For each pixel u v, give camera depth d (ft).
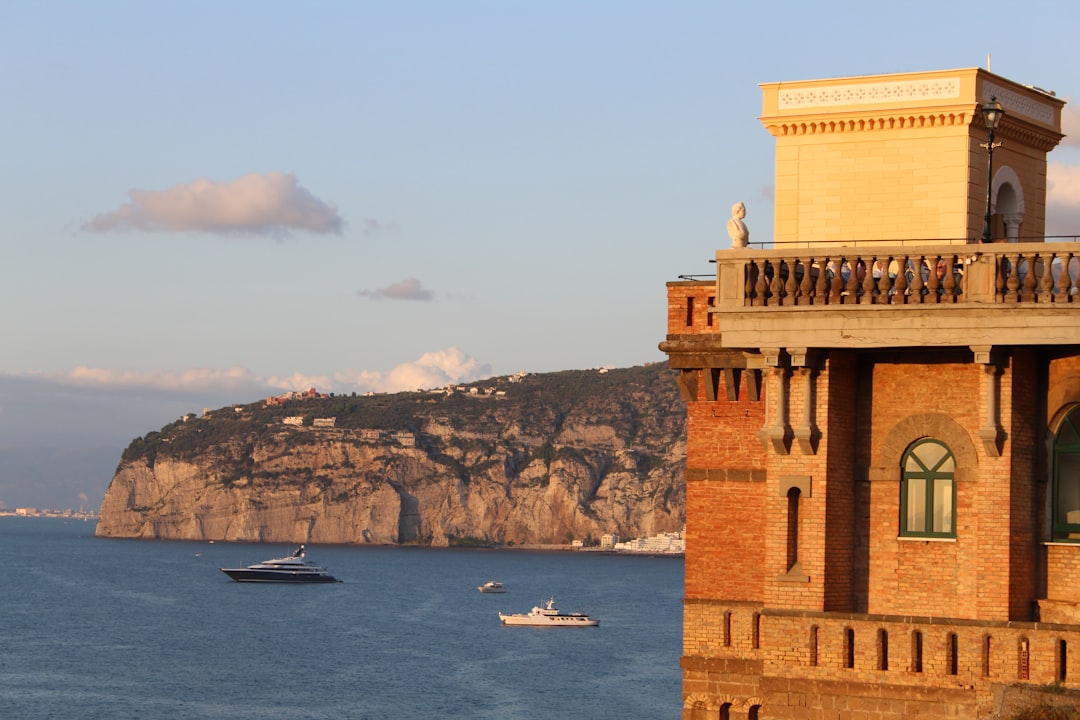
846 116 276.21
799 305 251.60
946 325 243.60
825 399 255.91
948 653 244.83
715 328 276.41
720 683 272.72
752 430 275.18
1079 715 219.00
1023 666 240.32
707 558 276.41
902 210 273.33
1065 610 248.93
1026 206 287.48
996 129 275.39
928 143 272.10
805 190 280.51
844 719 250.16
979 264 242.37
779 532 258.16
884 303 247.29
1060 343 237.45
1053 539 253.44
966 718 242.37
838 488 258.16
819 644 253.44
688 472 278.46
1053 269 240.12
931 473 258.57
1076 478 252.42
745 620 272.10
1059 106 292.61
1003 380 246.47
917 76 272.10
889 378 261.24
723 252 257.14
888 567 259.39
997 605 245.86
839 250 251.19
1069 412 253.44
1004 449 246.27
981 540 247.29
